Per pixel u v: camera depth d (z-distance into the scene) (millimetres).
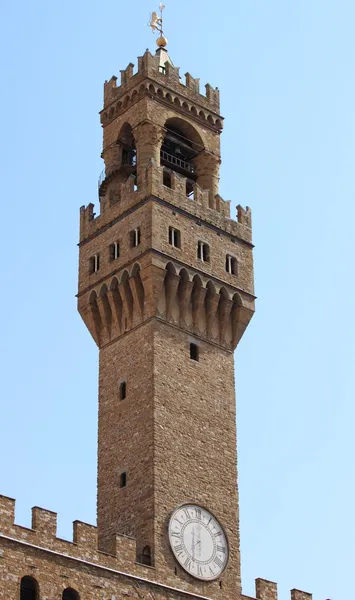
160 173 120188
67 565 98000
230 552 110812
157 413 111188
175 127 129375
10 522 96000
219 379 117688
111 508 111000
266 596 111375
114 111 129000
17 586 94250
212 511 111188
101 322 119812
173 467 110125
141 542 106688
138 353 115000
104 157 128375
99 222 123375
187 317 117625
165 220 118375
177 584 105438
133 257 117250
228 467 114375
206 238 121375
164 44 134750
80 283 122188
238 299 121438
